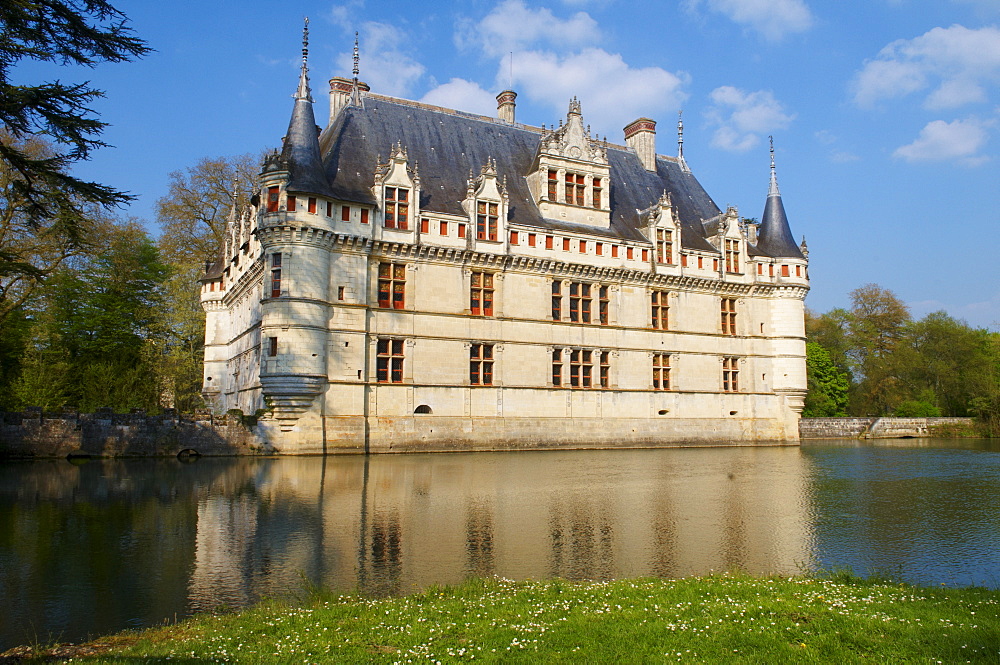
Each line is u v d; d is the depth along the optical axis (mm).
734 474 34125
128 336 59156
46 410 38688
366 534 18359
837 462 42344
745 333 61188
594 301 54250
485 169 50000
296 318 42219
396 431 45281
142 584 13867
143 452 39000
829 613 10633
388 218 46688
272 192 43438
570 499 24703
